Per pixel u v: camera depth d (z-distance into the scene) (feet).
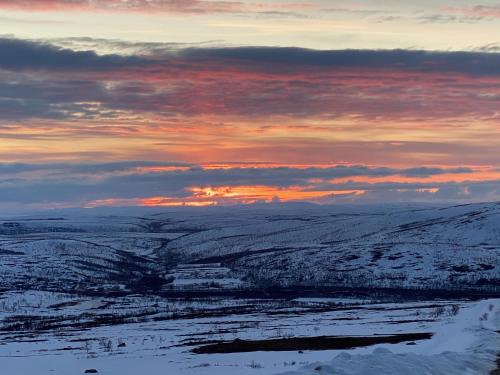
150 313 314.14
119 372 127.13
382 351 99.25
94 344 191.83
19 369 141.08
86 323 275.59
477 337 139.64
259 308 330.34
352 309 306.76
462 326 175.01
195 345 172.45
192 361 137.39
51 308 338.34
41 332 245.65
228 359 136.77
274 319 260.21
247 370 113.09
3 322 281.74
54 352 176.04
